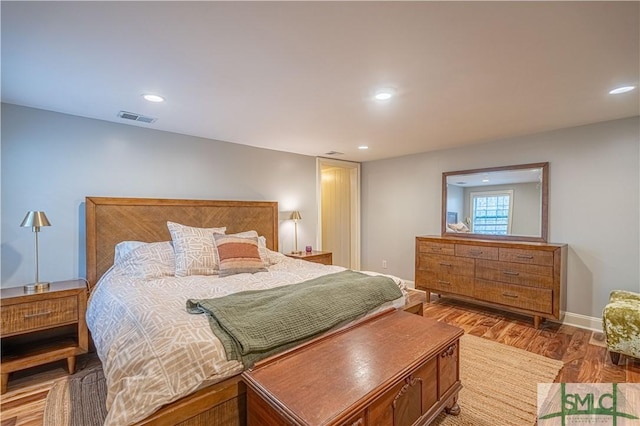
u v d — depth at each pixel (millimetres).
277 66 1859
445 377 1766
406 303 2578
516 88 2199
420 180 4664
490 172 3881
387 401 1347
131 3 1274
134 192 3088
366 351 1581
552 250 3061
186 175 3443
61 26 1438
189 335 1429
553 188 3406
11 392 2078
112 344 1553
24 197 2525
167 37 1545
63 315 2301
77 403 1956
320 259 4230
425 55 1734
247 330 1528
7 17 1356
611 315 2416
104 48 1645
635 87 2186
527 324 3322
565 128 3299
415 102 2473
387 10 1338
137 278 2439
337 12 1350
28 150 2541
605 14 1365
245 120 2936
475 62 1815
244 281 2430
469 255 3684
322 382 1306
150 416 1218
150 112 2688
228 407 1398
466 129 3309
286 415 1122
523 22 1427
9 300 2094
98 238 2770
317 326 1757
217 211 3562
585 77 2020
